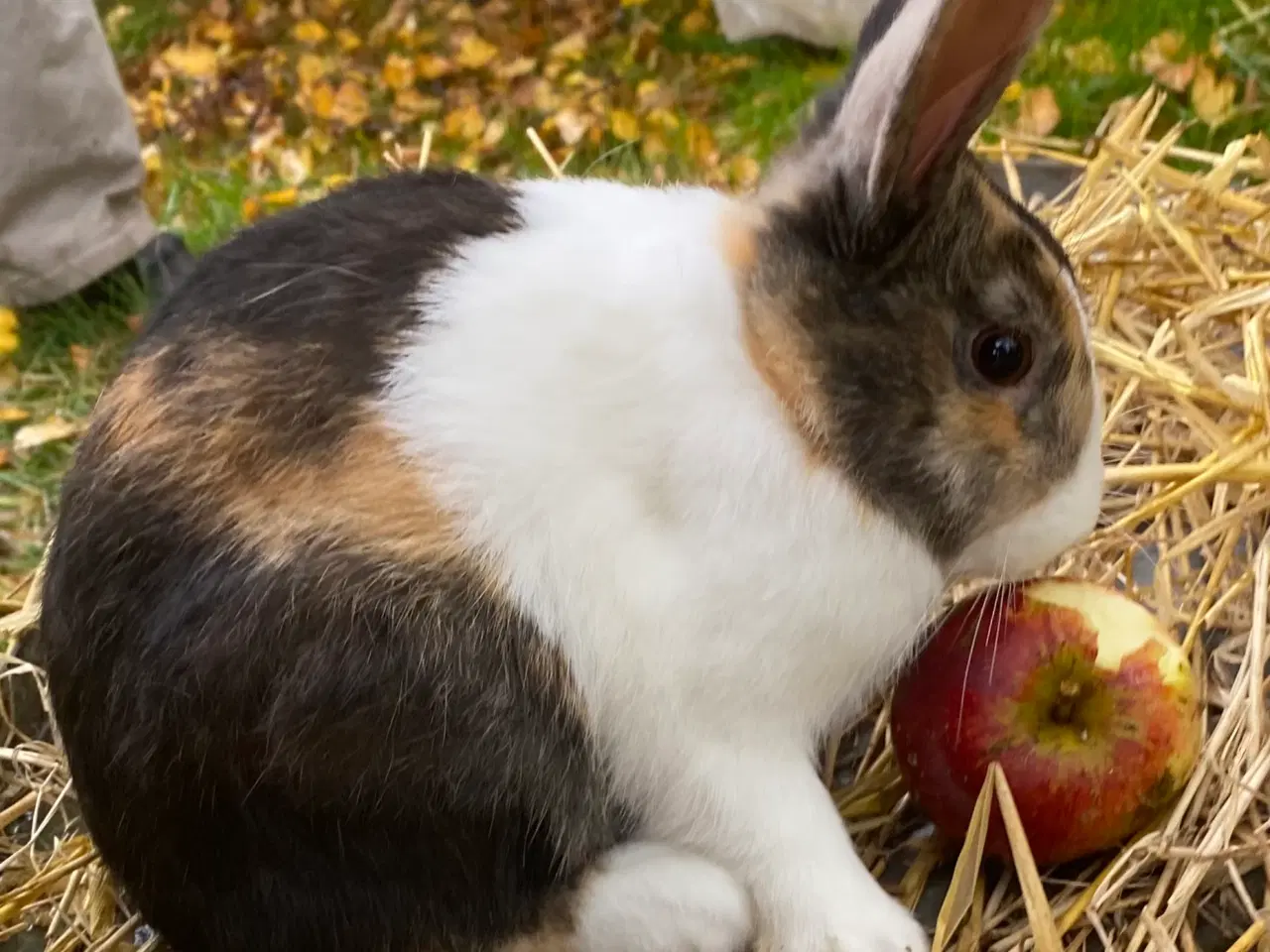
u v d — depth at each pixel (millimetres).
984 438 913
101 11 2184
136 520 902
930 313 906
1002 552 930
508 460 902
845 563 910
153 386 912
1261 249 1087
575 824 920
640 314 912
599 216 934
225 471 900
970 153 918
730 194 955
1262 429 1009
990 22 875
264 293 916
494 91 1918
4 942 981
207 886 912
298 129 1890
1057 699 926
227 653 892
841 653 919
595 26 2018
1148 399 1053
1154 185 1123
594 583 906
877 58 878
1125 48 1604
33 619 1050
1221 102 1483
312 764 896
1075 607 931
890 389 906
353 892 908
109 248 1510
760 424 906
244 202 1684
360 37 2104
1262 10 1554
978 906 936
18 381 1459
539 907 921
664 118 1750
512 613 903
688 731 917
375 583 895
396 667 895
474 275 917
